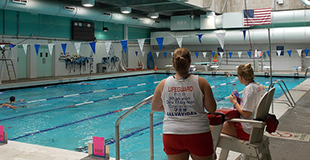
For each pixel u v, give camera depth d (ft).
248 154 7.48
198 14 67.67
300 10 52.31
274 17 54.29
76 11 46.57
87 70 56.95
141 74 61.87
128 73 58.18
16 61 44.04
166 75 61.93
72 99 30.66
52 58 50.47
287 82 44.29
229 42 60.08
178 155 6.02
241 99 8.28
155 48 74.69
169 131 5.89
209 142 5.86
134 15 59.88
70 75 52.65
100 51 60.23
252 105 7.74
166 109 6.03
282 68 59.06
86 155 9.49
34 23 46.42
